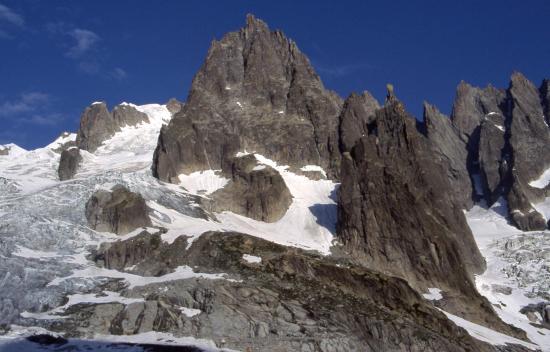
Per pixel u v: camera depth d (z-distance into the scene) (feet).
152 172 510.58
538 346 391.65
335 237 452.76
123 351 295.07
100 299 336.29
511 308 441.27
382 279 370.94
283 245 411.95
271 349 307.37
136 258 370.53
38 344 299.99
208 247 371.97
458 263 426.51
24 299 335.47
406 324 341.41
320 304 339.16
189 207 455.22
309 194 507.30
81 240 388.16
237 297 329.93
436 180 487.61
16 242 375.25
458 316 403.54
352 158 467.93
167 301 326.03
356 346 319.88
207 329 313.12
